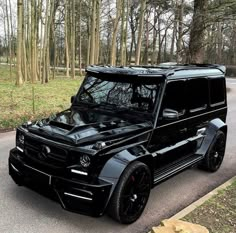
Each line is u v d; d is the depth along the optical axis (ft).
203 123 20.12
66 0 83.82
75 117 16.02
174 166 17.94
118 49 119.24
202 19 53.16
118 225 14.37
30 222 14.21
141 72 16.52
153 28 135.74
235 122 37.91
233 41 147.02
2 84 64.23
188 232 12.75
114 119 15.99
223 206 16.03
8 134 28.66
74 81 76.07
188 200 17.25
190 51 54.90
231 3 50.83
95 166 13.12
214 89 21.12
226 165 23.11
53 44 101.40
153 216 15.39
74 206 13.38
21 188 17.31
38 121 16.11
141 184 14.80
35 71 70.49
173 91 16.75
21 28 60.49
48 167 13.91
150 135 15.56
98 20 79.25
